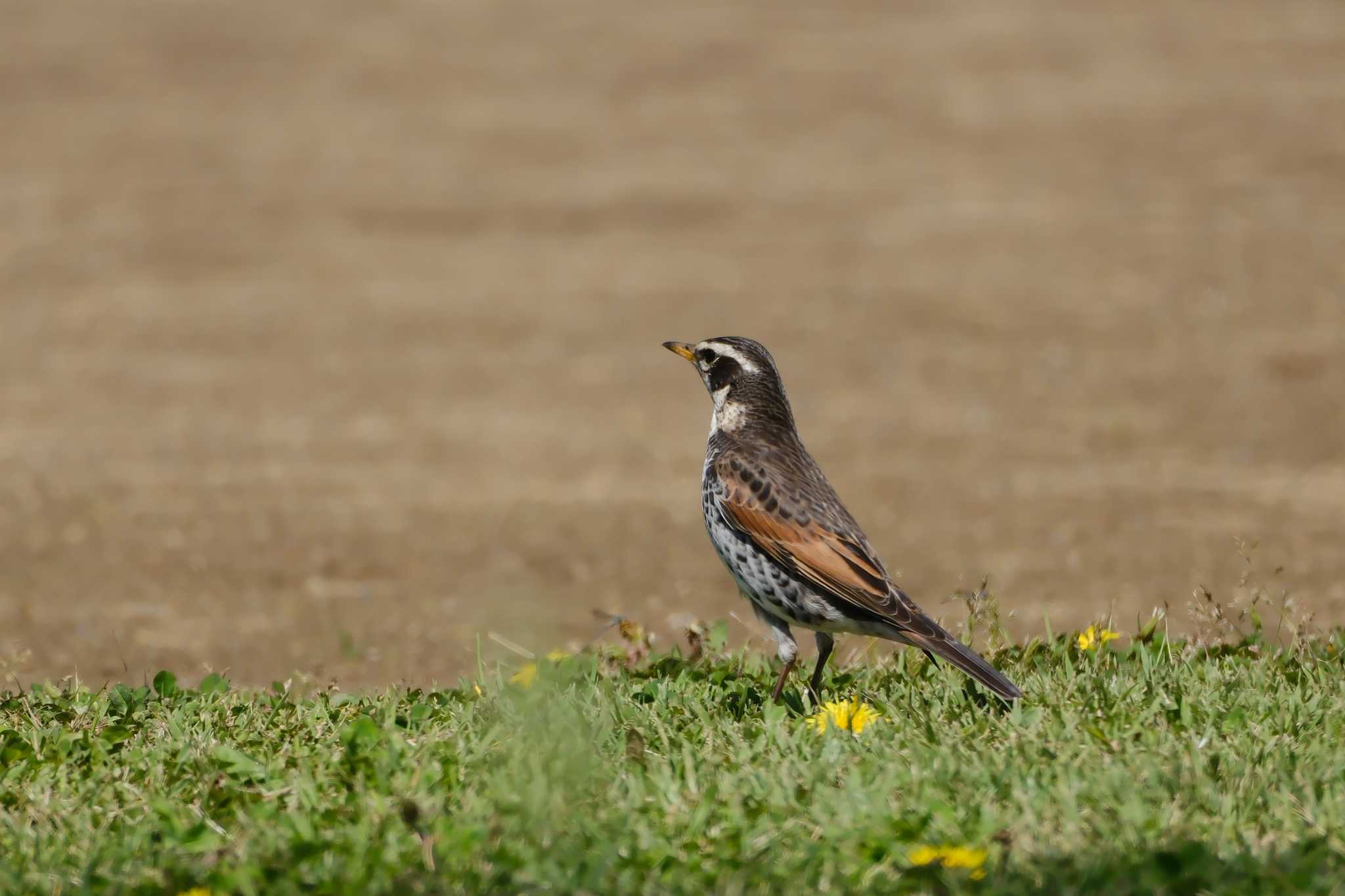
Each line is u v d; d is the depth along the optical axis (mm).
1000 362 23984
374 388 23219
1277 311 26078
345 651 11523
